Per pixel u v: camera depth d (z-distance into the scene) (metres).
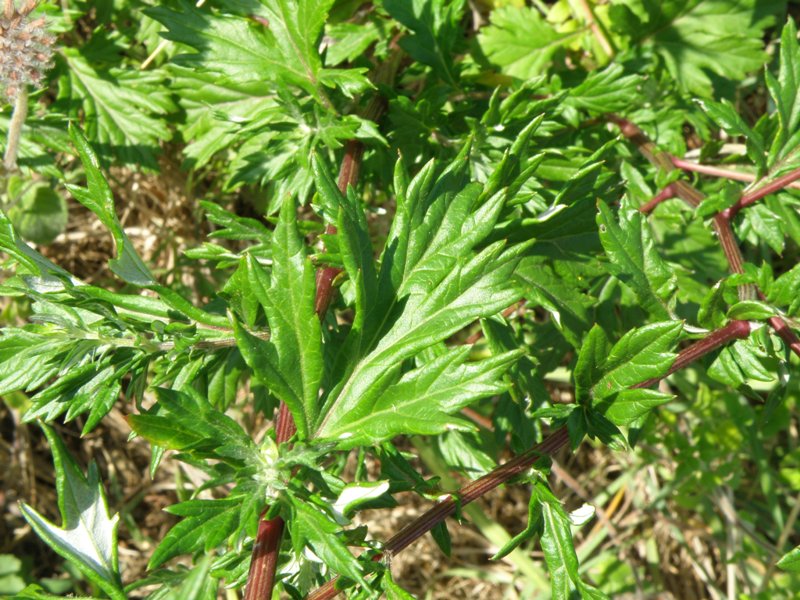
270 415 0.45
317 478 0.28
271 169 0.45
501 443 0.40
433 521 0.29
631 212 0.34
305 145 0.39
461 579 0.64
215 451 0.27
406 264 0.29
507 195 0.32
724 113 0.37
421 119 0.41
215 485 0.27
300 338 0.27
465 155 0.30
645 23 0.50
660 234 0.51
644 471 0.62
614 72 0.44
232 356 0.41
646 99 0.48
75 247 0.65
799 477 0.59
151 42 0.49
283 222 0.27
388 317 0.29
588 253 0.38
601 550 0.63
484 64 0.50
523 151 0.32
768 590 0.56
